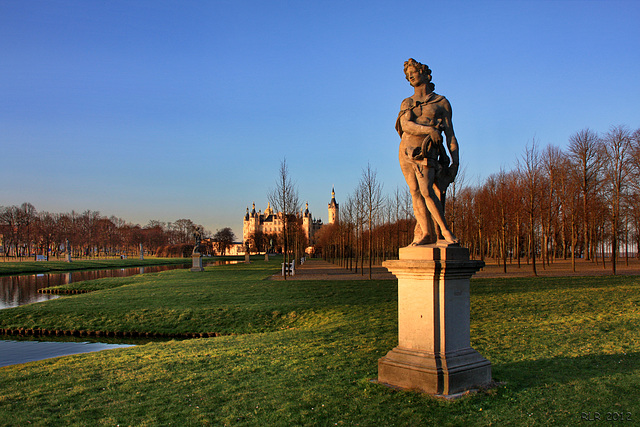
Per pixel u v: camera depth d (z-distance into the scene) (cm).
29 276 5469
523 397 643
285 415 613
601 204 4547
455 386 654
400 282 723
